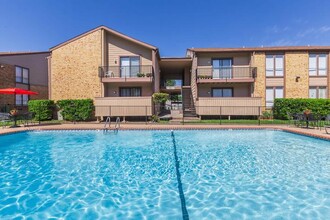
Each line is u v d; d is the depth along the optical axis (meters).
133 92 19.02
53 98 18.69
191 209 4.12
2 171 6.29
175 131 12.52
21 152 8.50
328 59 18.86
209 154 8.19
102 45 18.39
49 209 4.12
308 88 18.88
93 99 18.27
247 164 6.95
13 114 13.16
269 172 6.17
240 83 19.61
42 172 6.21
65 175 5.98
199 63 19.88
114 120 17.08
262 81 18.97
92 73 18.47
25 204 4.32
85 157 7.81
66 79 18.62
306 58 18.89
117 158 7.69
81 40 18.58
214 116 17.73
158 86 21.77
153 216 3.87
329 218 3.75
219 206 4.22
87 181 5.55
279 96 19.00
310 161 7.19
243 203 4.34
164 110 22.45
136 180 5.63
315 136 9.85
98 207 4.21
